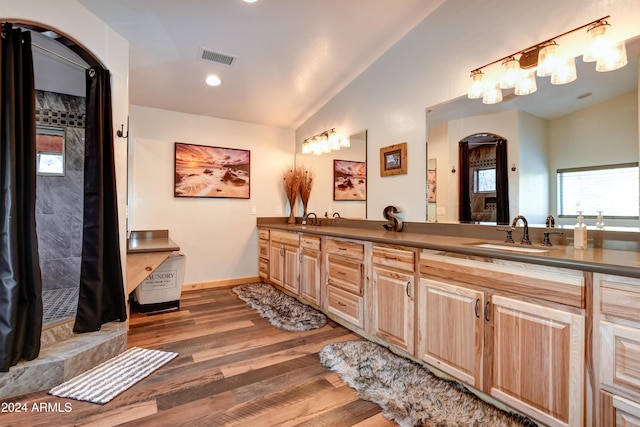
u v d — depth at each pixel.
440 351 1.88
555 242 1.89
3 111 1.67
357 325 2.55
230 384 1.86
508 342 1.54
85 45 2.12
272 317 2.97
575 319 1.30
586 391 1.27
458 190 2.43
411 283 2.08
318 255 3.04
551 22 1.90
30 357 1.77
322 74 3.28
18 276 1.71
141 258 2.71
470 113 2.34
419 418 1.55
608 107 1.71
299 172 4.40
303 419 1.55
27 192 1.78
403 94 2.85
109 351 2.13
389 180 3.01
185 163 3.90
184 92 3.43
